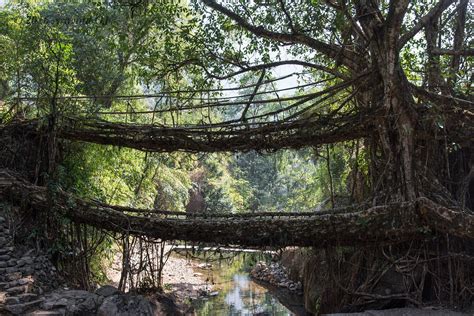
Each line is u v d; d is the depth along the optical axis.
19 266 8.62
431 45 9.74
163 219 9.55
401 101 8.74
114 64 14.98
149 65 11.90
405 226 8.48
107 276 12.90
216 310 12.53
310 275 12.31
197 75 12.40
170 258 19.02
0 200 9.53
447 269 9.80
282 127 9.87
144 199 16.09
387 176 9.31
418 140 9.39
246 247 9.38
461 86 10.11
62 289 9.01
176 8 11.34
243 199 31.47
